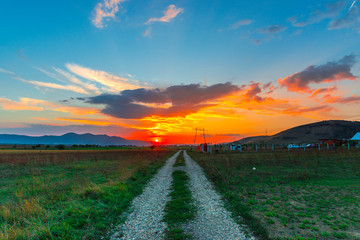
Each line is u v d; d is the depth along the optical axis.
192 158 37.53
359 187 10.42
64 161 26.78
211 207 8.00
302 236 5.36
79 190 10.09
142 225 6.32
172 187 11.86
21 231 5.52
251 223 6.25
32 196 9.52
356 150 34.28
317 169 16.56
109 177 14.94
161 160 30.62
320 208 7.51
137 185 12.38
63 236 5.43
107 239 5.44
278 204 8.10
